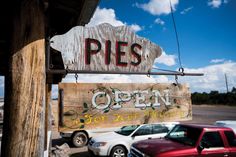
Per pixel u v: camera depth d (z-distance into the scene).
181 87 2.54
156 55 2.37
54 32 2.78
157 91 2.47
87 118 2.28
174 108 2.49
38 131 1.68
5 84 1.80
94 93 2.33
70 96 2.27
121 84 2.39
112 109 2.34
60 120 2.22
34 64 1.73
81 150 9.89
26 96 1.67
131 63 2.26
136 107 2.40
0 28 2.26
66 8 2.40
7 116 1.66
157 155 4.89
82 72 2.07
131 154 5.88
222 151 5.31
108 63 2.18
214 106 46.16
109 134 8.85
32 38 1.75
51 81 3.35
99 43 2.17
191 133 5.63
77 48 2.10
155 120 2.43
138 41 2.31
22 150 1.61
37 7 1.82
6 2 1.98
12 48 1.73
